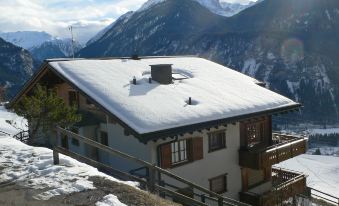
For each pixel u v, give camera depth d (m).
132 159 10.45
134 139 17.00
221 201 11.57
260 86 23.53
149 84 19.25
